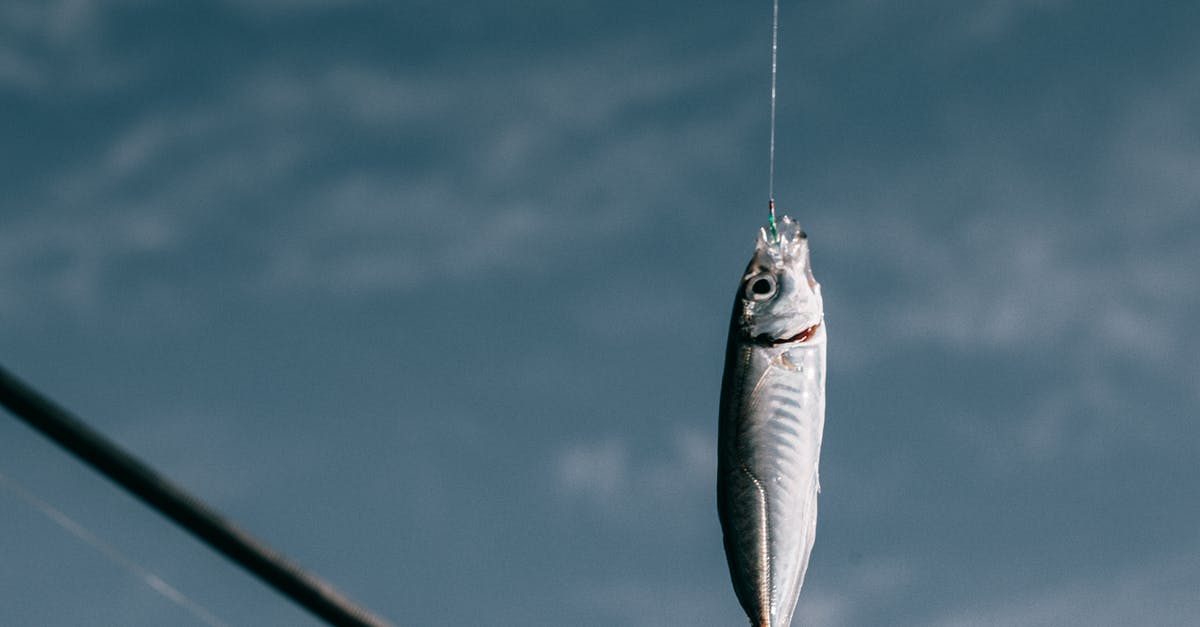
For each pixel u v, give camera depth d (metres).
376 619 0.60
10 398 0.56
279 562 0.59
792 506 0.77
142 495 0.58
